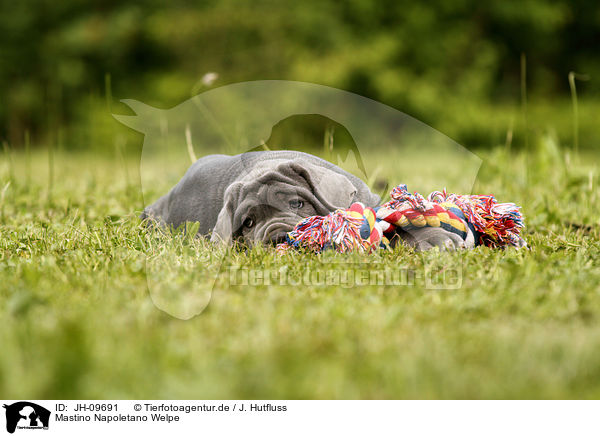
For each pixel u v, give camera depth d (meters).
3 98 40.62
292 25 39.84
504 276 6.46
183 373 4.46
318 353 4.73
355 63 37.06
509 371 4.46
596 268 7.04
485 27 42.44
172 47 40.66
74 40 40.53
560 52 43.94
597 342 4.81
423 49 39.78
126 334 4.94
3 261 7.38
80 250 7.56
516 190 12.73
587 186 12.45
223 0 41.19
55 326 5.02
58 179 15.51
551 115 39.88
